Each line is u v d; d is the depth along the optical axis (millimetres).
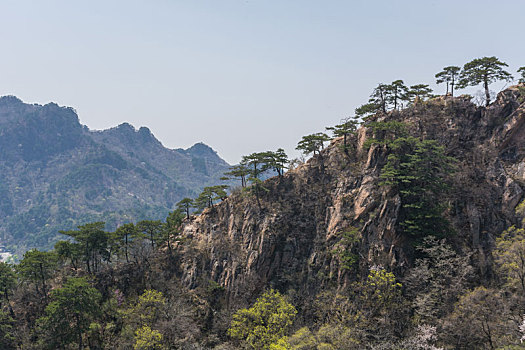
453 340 68812
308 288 91250
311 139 113812
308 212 103562
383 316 76250
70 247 107312
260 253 99312
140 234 117438
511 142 95750
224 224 113688
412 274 78938
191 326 89250
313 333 76062
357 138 111438
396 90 114062
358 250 88750
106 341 89625
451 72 110562
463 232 86062
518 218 84125
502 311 68062
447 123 102312
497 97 103250
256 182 110938
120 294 101938
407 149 97062
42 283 103875
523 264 71125
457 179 92125
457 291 74812
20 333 89938
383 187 92812
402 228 86625
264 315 83750
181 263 109562
